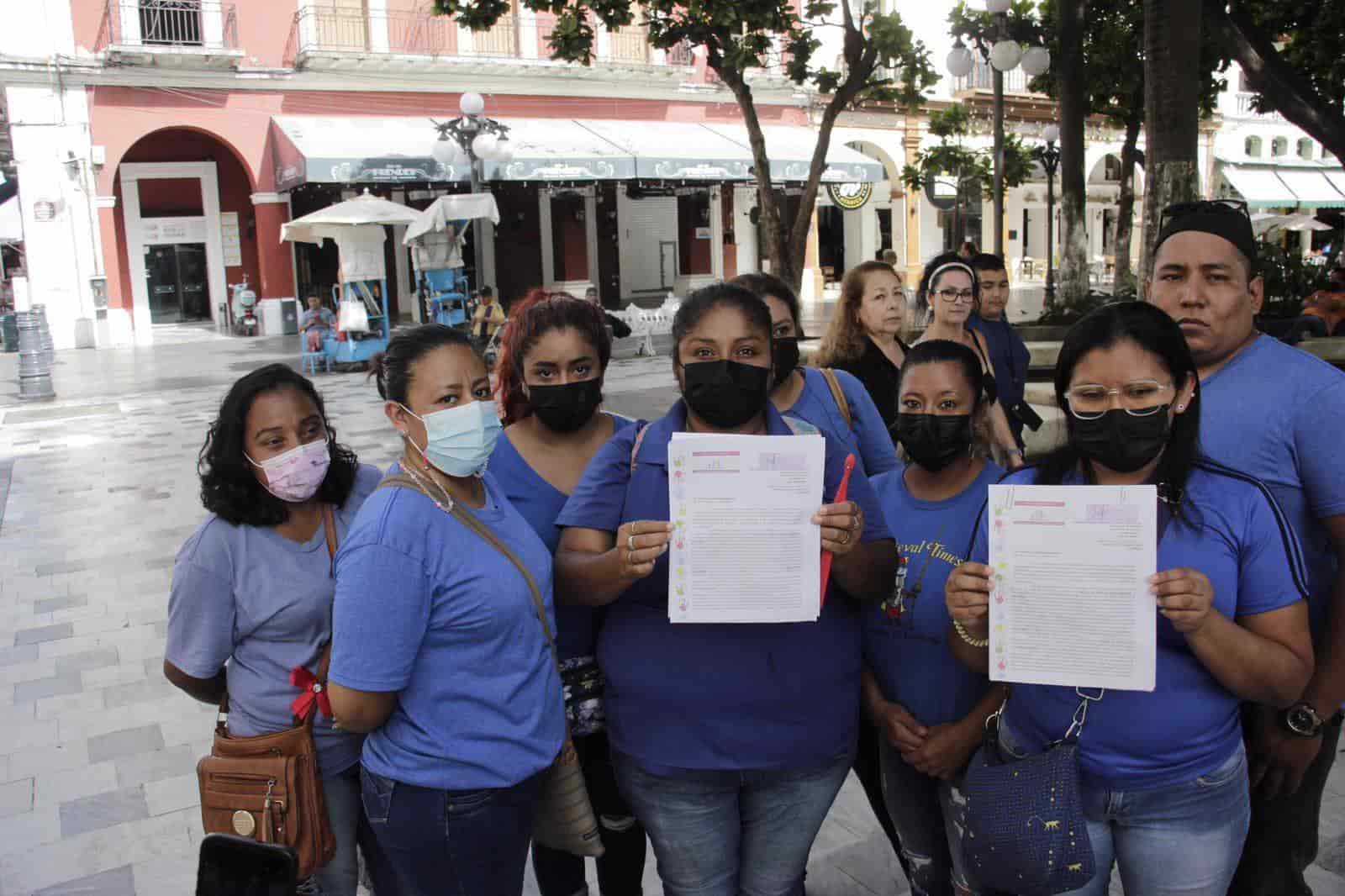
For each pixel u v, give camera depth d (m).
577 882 3.15
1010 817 2.18
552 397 2.85
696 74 28.08
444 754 2.32
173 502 9.55
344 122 23.91
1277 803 2.58
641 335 18.86
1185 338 2.49
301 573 2.61
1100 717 2.16
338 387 16.00
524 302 2.99
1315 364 2.42
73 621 6.54
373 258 17.84
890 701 2.73
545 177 23.02
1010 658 2.11
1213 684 2.14
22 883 3.74
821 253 33.94
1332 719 2.62
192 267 26.95
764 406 2.54
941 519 2.69
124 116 22.44
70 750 4.80
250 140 23.58
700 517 2.24
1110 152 35.84
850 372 4.13
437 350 2.38
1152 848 2.18
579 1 11.54
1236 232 2.45
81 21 21.80
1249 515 2.11
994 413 4.41
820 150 12.40
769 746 2.46
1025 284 34.19
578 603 2.51
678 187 27.77
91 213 22.41
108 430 13.20
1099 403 2.12
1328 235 38.75
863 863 3.65
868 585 2.45
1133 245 36.94
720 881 2.60
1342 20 12.73
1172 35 7.06
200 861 1.85
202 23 22.78
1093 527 2.05
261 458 2.55
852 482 2.49
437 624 2.32
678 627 2.47
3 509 9.42
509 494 2.95
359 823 2.71
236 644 2.64
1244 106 37.06
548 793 2.63
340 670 2.26
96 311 22.64
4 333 22.80
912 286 32.03
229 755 2.55
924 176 21.89
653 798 2.55
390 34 24.39
